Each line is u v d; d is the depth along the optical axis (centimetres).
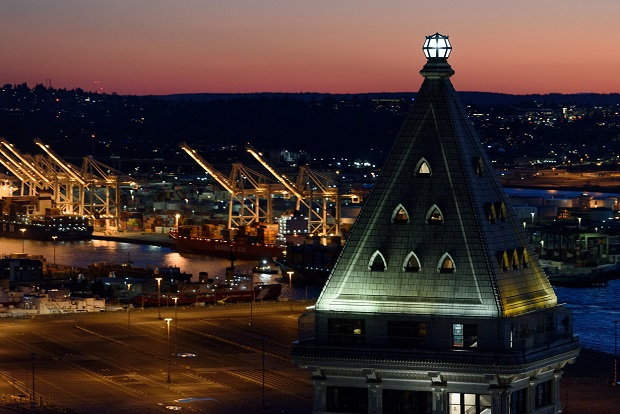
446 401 12619
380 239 12794
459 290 12556
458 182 12719
